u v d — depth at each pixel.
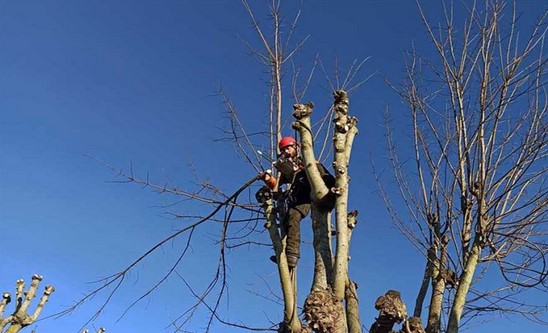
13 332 9.95
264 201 5.28
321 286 4.70
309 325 4.40
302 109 5.05
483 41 6.86
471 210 6.42
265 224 5.21
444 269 6.45
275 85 6.48
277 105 6.31
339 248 4.56
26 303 10.25
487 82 6.63
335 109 5.00
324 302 4.39
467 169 6.56
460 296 5.73
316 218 4.98
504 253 6.23
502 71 6.55
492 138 6.39
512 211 6.23
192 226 5.65
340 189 4.70
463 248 6.31
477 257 5.90
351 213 5.60
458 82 7.01
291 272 5.15
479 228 5.97
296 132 5.14
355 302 5.16
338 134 4.88
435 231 6.71
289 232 5.26
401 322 4.88
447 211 6.61
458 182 6.66
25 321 10.14
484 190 6.11
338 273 4.51
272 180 5.36
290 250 5.17
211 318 5.75
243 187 5.41
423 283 6.69
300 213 5.36
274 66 6.51
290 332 4.86
